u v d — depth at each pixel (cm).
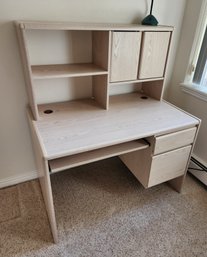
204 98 163
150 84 174
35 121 129
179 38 178
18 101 145
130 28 127
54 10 128
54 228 124
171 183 177
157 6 156
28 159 171
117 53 132
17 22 109
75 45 144
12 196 162
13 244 129
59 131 119
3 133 151
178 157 146
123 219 147
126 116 141
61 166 113
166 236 136
